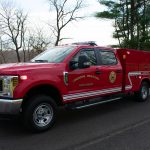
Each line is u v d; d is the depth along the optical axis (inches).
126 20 1348.4
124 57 370.3
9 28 1567.4
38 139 246.1
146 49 1339.8
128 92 387.5
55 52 315.9
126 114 341.1
